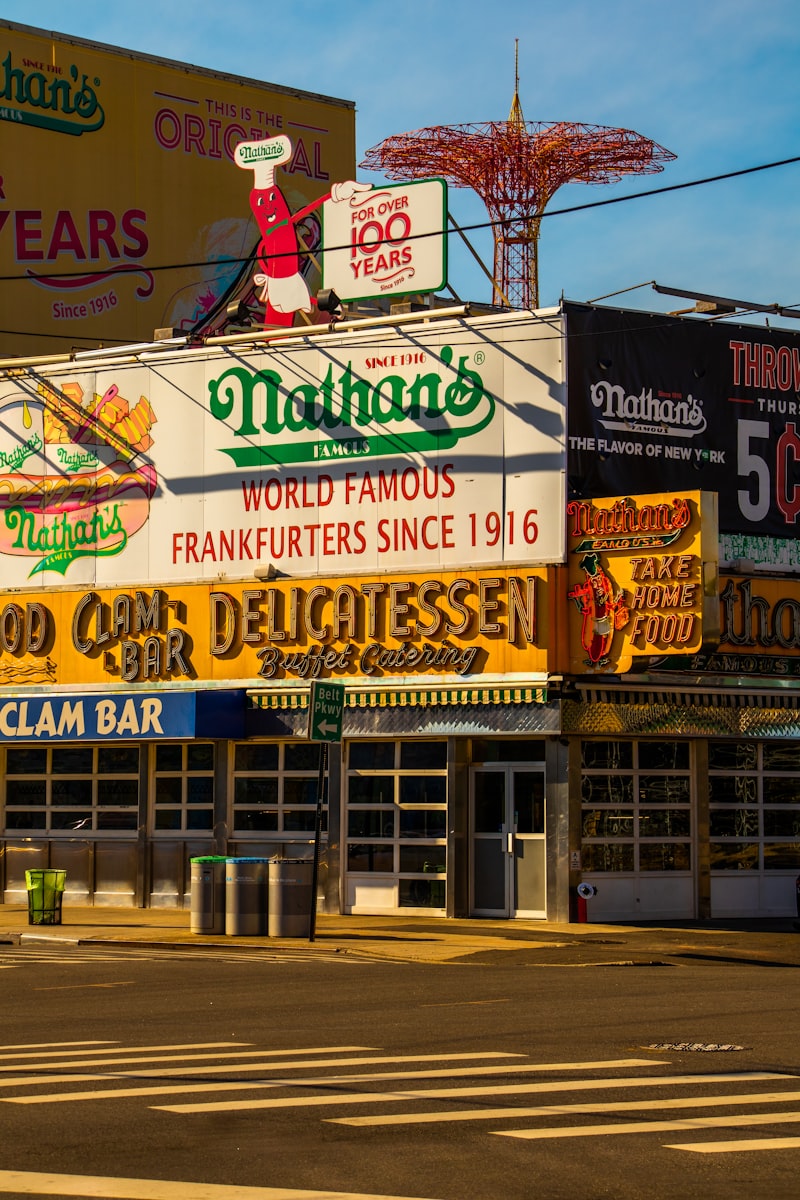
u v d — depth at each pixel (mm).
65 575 31750
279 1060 12656
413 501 28469
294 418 29766
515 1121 10164
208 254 48875
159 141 48000
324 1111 10461
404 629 28172
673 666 26438
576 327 27469
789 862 29297
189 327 48375
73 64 46375
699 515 25484
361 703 28312
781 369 29391
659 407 28078
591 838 27250
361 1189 8406
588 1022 15117
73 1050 13297
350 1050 13219
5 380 32562
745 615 28109
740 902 28703
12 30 45281
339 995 17547
